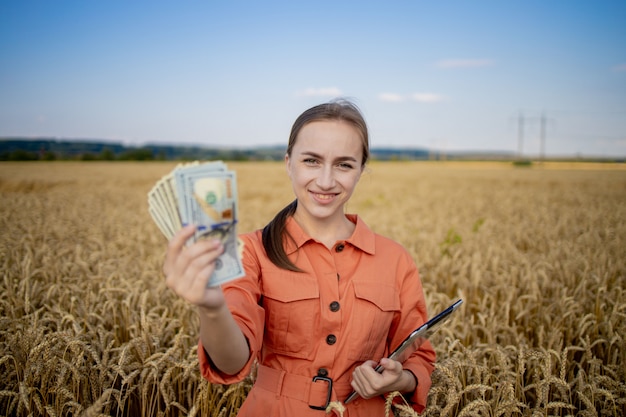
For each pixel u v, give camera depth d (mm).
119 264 6438
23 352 3189
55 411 2625
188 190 1242
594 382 2850
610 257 7262
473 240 9195
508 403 2393
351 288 1890
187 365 2906
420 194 25312
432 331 1899
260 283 1877
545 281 5508
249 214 14750
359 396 1879
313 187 1827
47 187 31016
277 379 1856
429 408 2242
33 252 7598
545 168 74375
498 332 4395
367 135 1904
